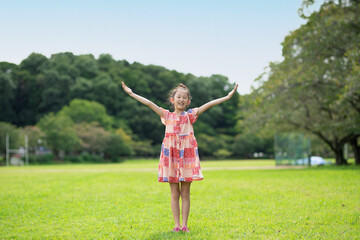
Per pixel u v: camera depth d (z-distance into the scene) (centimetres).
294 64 1792
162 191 848
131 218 516
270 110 1958
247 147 6562
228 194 756
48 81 6694
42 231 445
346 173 1252
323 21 1653
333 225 440
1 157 4531
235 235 403
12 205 656
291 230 420
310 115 2009
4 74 6406
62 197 761
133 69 8038
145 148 6462
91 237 411
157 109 455
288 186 877
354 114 1733
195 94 7231
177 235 404
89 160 5562
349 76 1378
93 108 6153
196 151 447
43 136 4956
